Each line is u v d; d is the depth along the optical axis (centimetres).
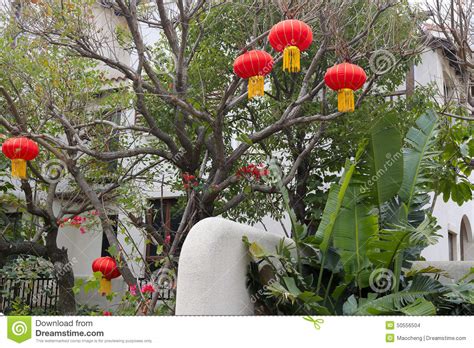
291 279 630
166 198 1364
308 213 1102
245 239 643
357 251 658
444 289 662
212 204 902
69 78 989
